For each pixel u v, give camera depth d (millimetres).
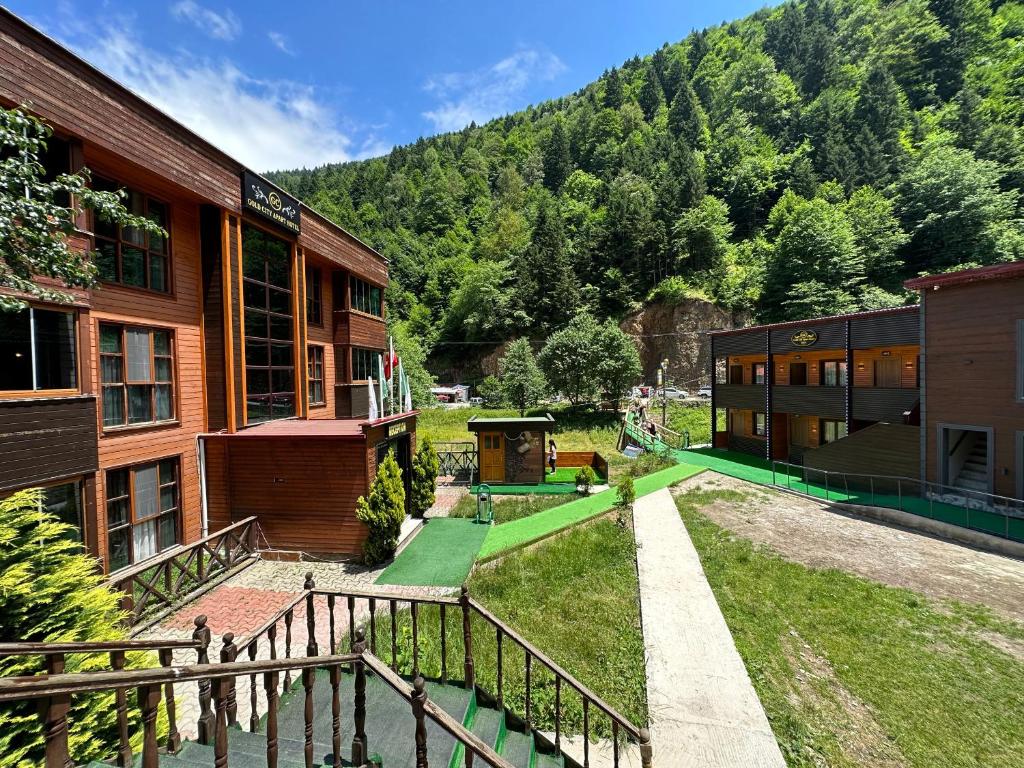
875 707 5629
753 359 24906
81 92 7738
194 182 10039
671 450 23734
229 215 11070
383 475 10297
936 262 42562
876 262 43344
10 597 3568
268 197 12219
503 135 119938
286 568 9969
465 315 61594
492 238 76062
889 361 18125
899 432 14570
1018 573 9180
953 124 54000
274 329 12953
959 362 12859
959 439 13461
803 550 10578
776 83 74688
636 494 16125
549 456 20719
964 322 12758
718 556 10359
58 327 7574
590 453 21703
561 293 56000
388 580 9375
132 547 9062
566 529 12414
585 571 9805
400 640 6512
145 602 7508
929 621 7461
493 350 58750
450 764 3557
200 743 3387
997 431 12055
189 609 7984
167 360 10125
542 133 106750
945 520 11578
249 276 11992
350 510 10523
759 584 8953
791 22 87500
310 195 98250
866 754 4934
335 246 15953
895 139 54906
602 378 35312
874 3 83375
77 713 3270
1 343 6773
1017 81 56438
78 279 4535
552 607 8242
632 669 6438
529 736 4500
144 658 4016
